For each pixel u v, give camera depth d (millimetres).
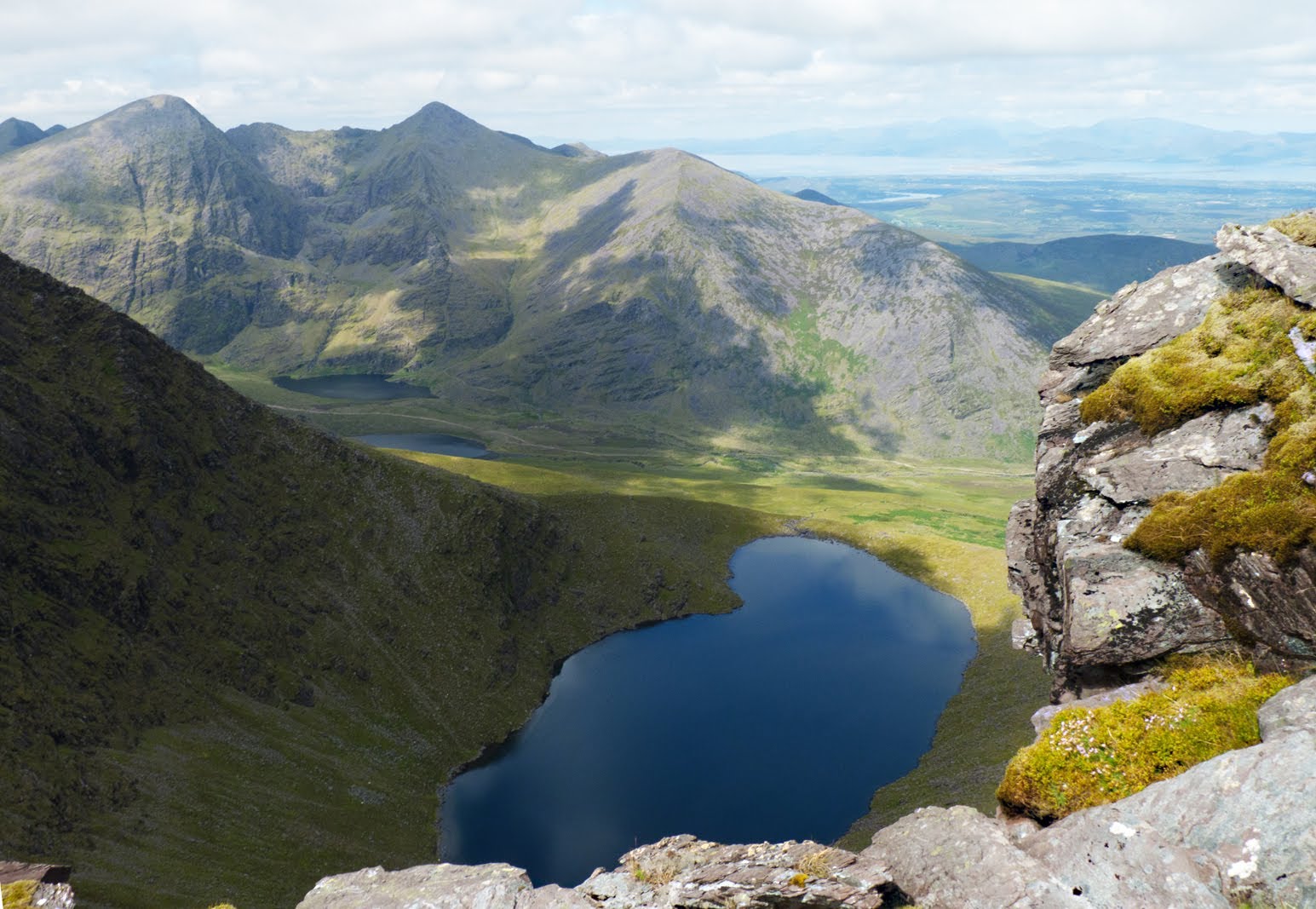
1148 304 24000
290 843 85375
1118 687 18047
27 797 71688
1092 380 23797
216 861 77812
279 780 94875
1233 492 17297
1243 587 16438
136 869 71438
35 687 83562
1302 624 15398
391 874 18031
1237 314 21094
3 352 114812
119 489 114875
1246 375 19562
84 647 92938
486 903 16328
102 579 100812
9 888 15875
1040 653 25234
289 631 119062
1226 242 22922
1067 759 15836
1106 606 18094
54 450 108750
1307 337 18859
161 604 106312
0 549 93000
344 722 110938
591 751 117125
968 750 107062
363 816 95688
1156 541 18016
